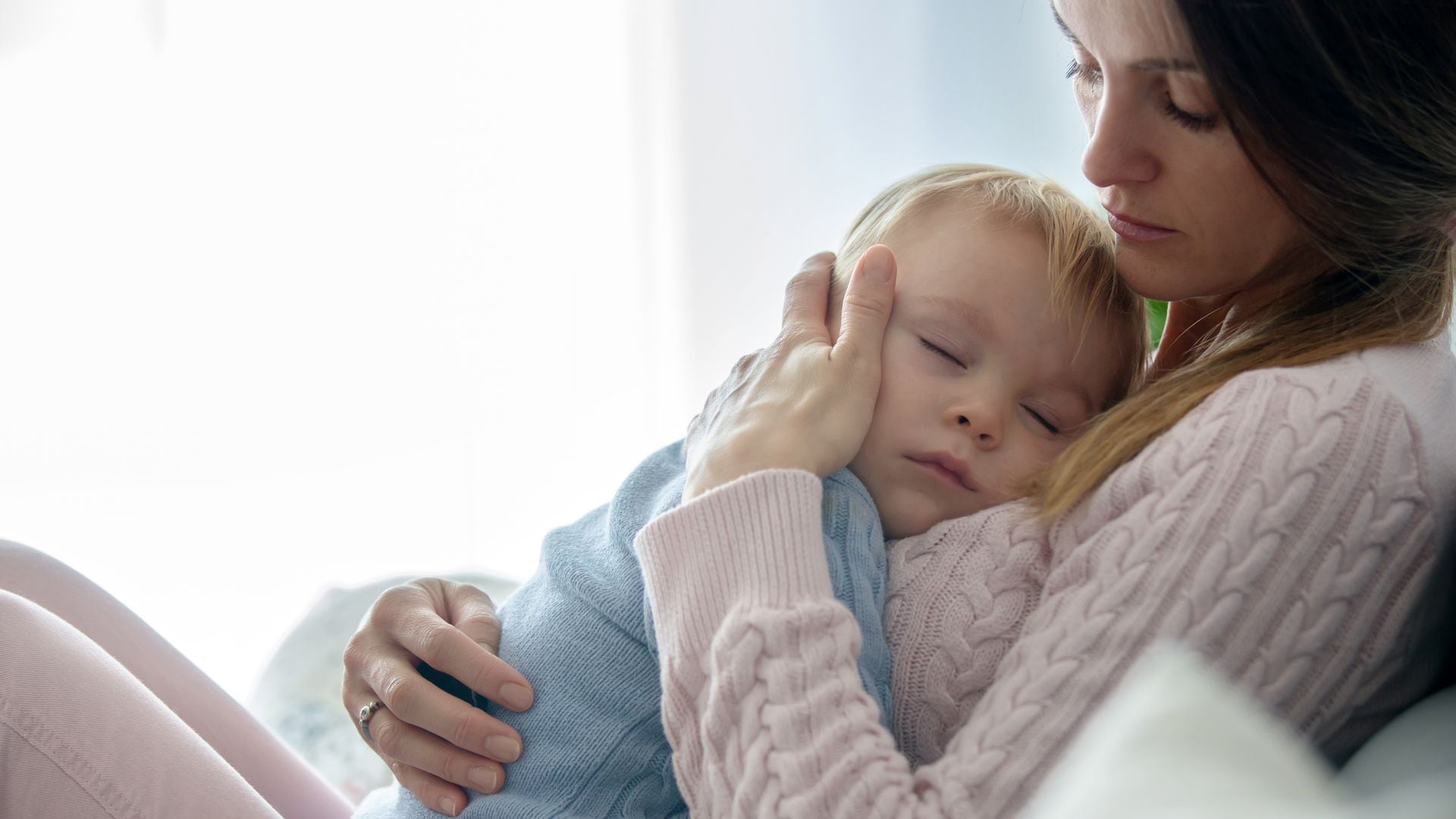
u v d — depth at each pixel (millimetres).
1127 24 793
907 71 2783
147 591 2566
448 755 904
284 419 2664
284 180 2637
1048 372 971
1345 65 750
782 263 2834
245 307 2631
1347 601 729
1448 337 882
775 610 751
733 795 725
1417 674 789
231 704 1255
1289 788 494
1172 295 916
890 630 870
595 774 868
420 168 2711
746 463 840
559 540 1025
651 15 2783
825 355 918
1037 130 2750
